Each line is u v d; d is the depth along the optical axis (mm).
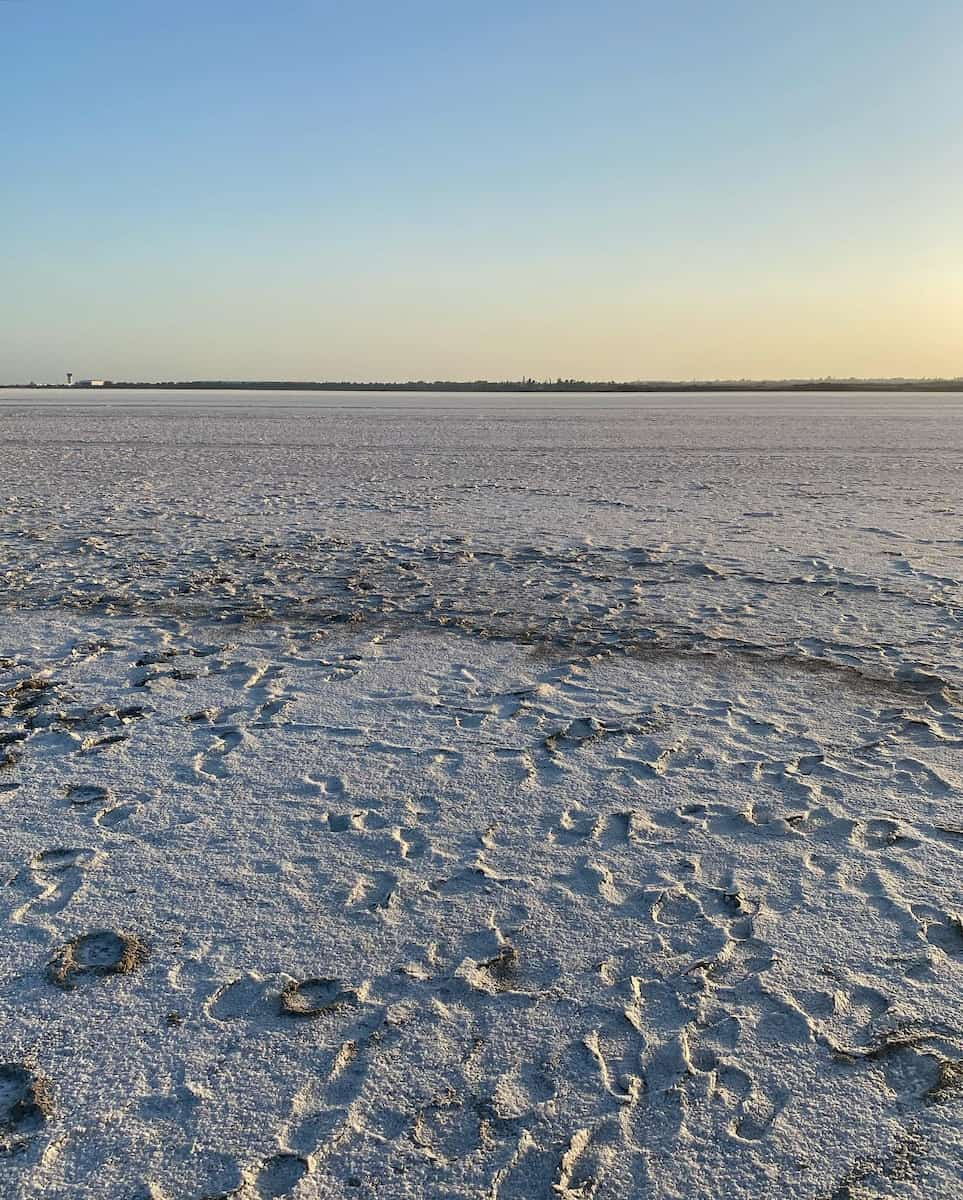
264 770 5004
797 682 6578
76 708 5980
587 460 26219
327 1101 2686
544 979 3232
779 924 3551
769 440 34844
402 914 3619
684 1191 2393
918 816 4453
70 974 3236
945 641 7598
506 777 4930
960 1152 2490
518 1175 2443
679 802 4633
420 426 45219
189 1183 2418
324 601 9227
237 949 3387
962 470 23000
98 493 18125
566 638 7824
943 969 3264
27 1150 2510
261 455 27750
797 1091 2715
